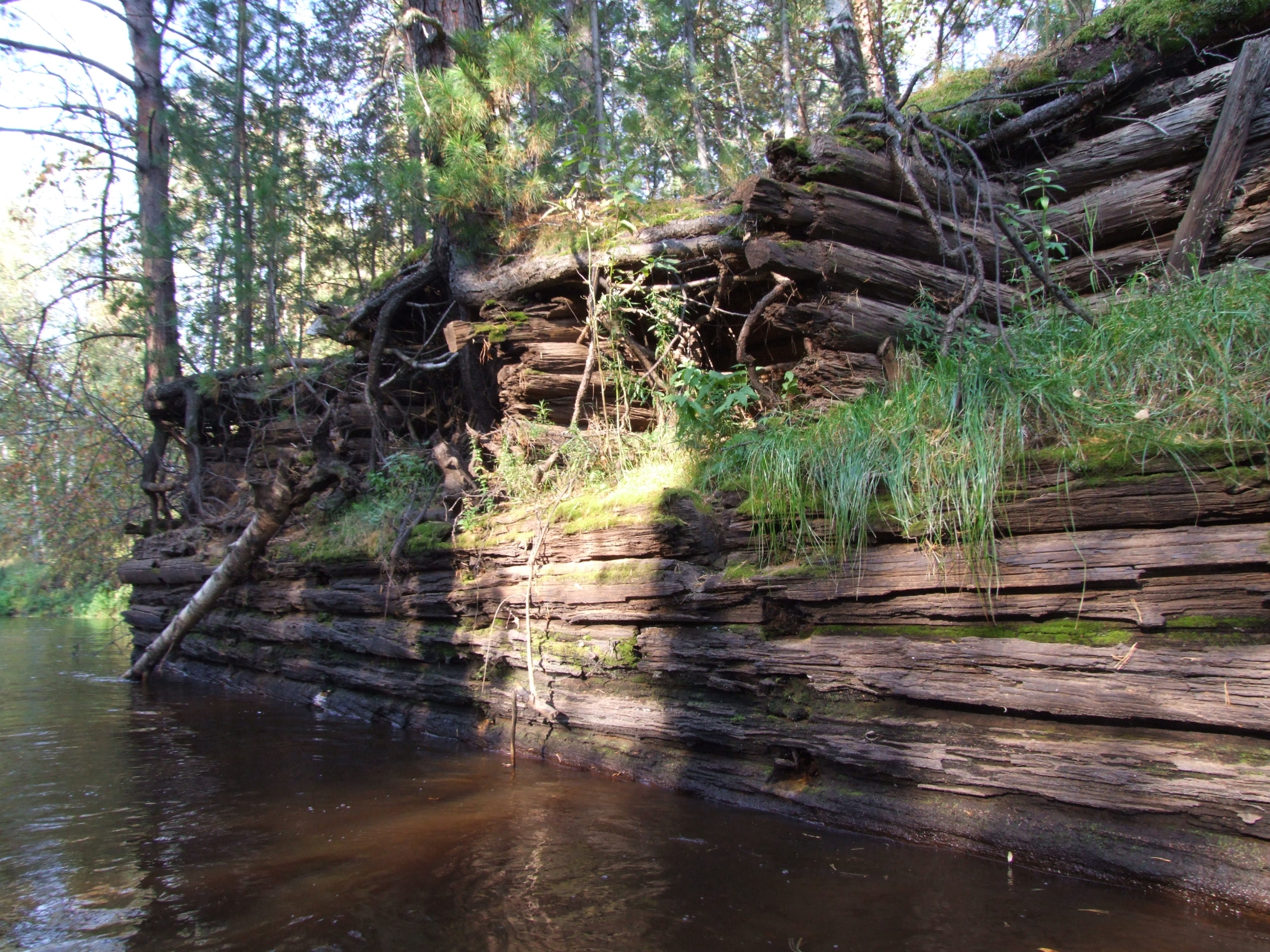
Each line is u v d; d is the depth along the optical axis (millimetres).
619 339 6281
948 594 3480
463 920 2850
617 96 15195
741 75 19891
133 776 5039
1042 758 3043
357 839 3744
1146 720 2912
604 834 3645
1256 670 2711
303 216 11812
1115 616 3074
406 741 5879
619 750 4633
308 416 10742
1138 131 5480
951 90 6305
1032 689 3156
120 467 17438
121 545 19188
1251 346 3439
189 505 12258
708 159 13242
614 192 6520
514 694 5348
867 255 5109
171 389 12234
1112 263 5352
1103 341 3895
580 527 5047
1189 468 2996
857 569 3752
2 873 3420
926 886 2934
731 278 5793
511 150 6820
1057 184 5648
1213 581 2900
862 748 3523
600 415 6566
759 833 3584
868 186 5223
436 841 3662
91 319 21953
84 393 15547
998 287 4566
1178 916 2607
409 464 7816
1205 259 4855
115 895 3170
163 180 14969
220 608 9438
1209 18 5441
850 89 8734
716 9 19375
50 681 9617
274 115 11977
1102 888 2828
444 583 6184
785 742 3816
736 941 2607
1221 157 4898
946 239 5359
